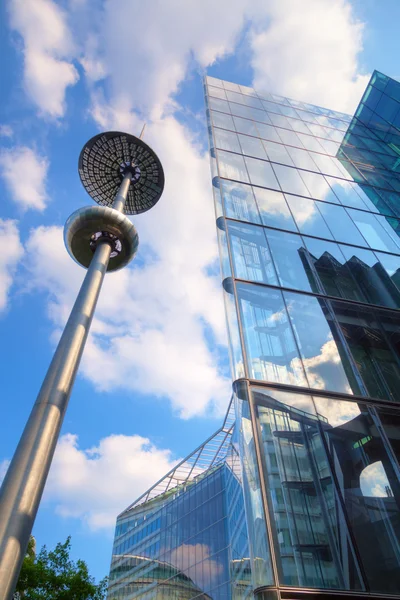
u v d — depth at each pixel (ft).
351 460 22.56
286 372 26.99
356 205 52.80
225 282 33.17
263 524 18.60
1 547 12.80
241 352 27.17
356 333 32.65
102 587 72.54
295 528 18.65
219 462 164.04
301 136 68.28
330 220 47.21
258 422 22.89
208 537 148.36
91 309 24.35
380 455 23.25
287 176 53.16
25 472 15.05
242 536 63.57
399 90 81.51
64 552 71.26
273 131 65.62
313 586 16.78
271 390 25.20
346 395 26.84
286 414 23.94
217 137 56.08
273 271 35.76
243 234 38.58
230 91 77.36
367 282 39.11
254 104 74.95
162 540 175.63
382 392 28.09
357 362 30.04
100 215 31.35
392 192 59.16
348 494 20.80
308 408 24.88
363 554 18.39
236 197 44.27
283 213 44.75
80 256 32.30
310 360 28.78
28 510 14.23
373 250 44.21
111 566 203.00
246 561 22.47
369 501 20.67
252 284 33.17
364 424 24.99
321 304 34.24
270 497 19.56
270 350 28.07
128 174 44.57
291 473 20.85
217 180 46.09
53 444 16.76
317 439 23.15
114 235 31.63
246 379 25.31
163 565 166.71
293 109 80.28
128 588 180.24
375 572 17.81
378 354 31.45
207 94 71.41
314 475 21.11
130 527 207.10
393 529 19.62
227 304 31.68
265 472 20.53
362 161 68.08
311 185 53.42
